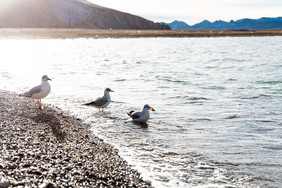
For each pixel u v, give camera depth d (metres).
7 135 8.41
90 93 18.47
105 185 6.38
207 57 48.03
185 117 13.37
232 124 12.22
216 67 34.59
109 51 59.44
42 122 10.85
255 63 38.75
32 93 12.77
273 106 15.34
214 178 7.49
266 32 173.38
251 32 172.00
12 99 14.24
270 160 8.59
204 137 10.66
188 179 7.39
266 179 7.45
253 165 8.27
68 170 6.62
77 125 11.67
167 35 138.25
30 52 52.84
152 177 7.39
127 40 105.75
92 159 7.85
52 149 7.89
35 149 7.54
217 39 119.88
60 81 23.09
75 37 114.88
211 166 8.21
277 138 10.45
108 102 14.12
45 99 16.27
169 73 29.19
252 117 13.25
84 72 29.08
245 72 30.06
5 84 19.88
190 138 10.57
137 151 9.23
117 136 10.73
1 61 36.75
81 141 9.47
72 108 14.61
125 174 7.28
